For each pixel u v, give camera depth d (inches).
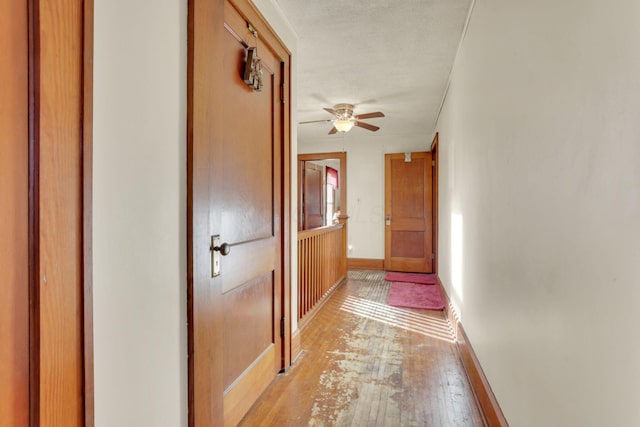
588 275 31.1
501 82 59.1
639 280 24.2
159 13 41.4
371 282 187.3
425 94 142.2
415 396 74.0
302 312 118.9
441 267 162.4
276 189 81.0
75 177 30.7
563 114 36.3
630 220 25.2
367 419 66.0
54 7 28.7
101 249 33.6
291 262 90.9
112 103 34.8
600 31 29.4
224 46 58.3
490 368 65.4
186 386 46.6
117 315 35.6
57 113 29.0
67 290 30.0
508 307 54.6
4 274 25.7
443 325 119.4
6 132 25.7
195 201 47.0
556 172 37.9
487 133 69.0
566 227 35.5
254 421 65.2
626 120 25.7
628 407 25.4
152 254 40.5
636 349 24.5
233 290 62.1
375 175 227.3
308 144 241.3
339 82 128.5
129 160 37.0
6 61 25.7
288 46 88.0
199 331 48.1
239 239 63.5
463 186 97.7
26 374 27.1
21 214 26.7
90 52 32.1
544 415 40.4
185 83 46.1
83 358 31.4
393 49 102.9
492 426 60.5
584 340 31.7
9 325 26.0
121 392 36.0
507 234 55.4
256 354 71.8
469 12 83.7
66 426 29.8
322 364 89.0
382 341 104.7
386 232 222.1
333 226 161.5
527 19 46.9
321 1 79.0
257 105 71.5
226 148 58.6
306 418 66.3
